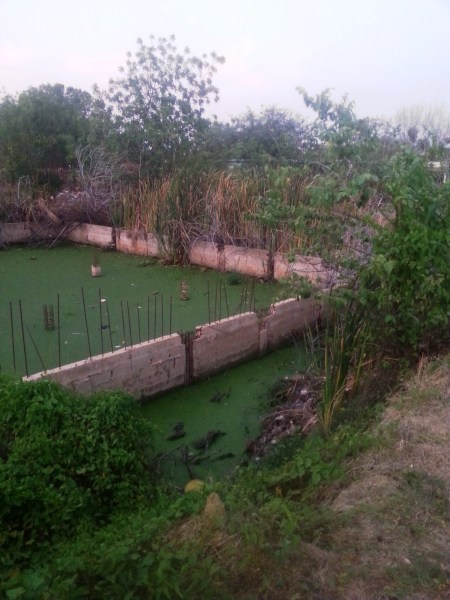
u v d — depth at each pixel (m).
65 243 14.80
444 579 2.94
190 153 15.23
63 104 17.97
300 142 16.11
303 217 5.89
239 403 6.48
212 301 9.70
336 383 5.54
